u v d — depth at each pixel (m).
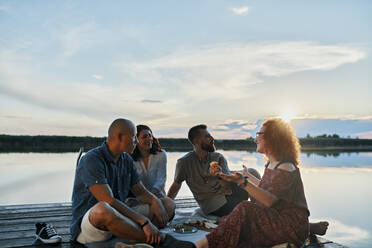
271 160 2.67
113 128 3.05
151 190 3.98
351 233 4.52
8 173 10.62
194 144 4.05
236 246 2.51
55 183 8.69
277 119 2.69
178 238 3.08
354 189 8.23
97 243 2.89
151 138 4.03
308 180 9.82
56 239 3.04
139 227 2.80
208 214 4.06
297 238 2.51
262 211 2.53
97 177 2.87
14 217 4.26
